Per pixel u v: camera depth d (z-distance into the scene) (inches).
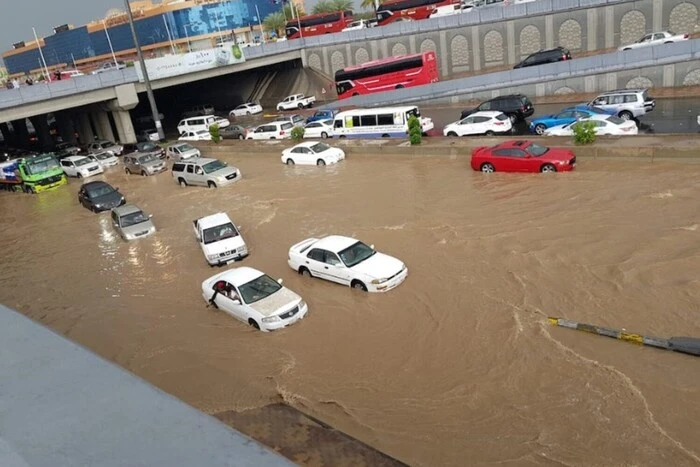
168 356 520.4
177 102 2871.6
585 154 897.5
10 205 1257.4
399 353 469.7
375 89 1785.2
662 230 611.2
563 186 794.2
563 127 1015.6
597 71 1359.5
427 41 1974.7
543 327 471.5
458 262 617.9
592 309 488.1
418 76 1718.8
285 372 463.2
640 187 741.3
